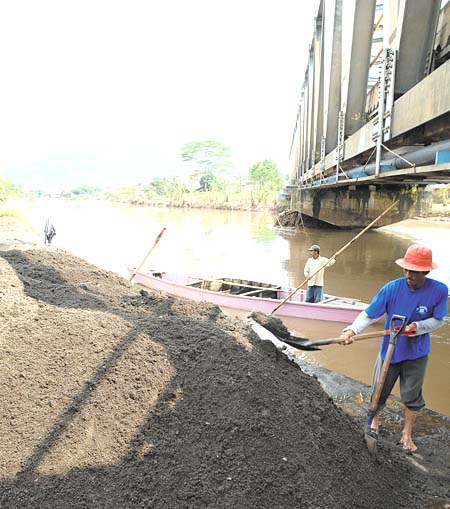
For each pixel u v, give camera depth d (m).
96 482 2.53
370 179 9.60
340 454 3.11
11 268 5.11
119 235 23.53
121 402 3.03
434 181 11.30
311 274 8.26
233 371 3.39
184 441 2.84
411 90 6.64
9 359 3.24
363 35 11.07
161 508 2.44
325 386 5.05
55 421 2.83
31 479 2.48
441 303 3.31
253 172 61.50
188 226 29.97
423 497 3.10
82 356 3.34
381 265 14.24
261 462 2.75
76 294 4.81
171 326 3.96
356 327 3.64
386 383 3.54
